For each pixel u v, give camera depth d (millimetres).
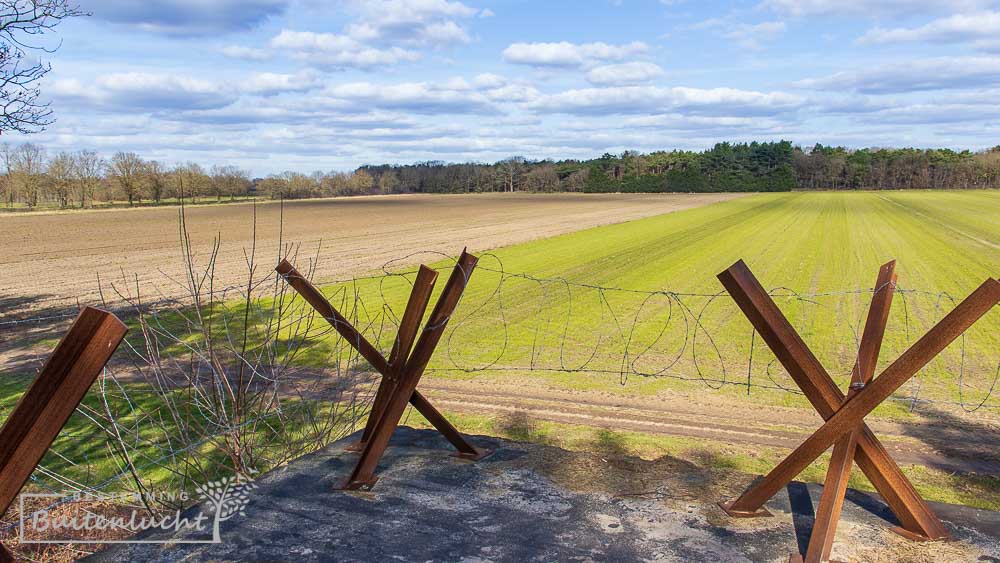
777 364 11672
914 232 40688
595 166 163500
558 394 9938
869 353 3393
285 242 38688
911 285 21344
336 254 31828
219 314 14867
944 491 6570
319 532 3629
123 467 6098
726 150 165500
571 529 3670
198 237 42344
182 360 10555
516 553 3414
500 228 48844
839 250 31328
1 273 25516
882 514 3848
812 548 3289
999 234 39312
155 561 3324
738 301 3471
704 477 4418
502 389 10211
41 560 4344
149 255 31672
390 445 5016
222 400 5289
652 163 171125
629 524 3727
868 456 3496
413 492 4152
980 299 2951
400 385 4270
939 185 141250
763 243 34906
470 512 3881
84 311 2541
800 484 4281
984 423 8711
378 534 3605
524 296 18719
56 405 2555
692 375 11047
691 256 29250
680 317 15680
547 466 4598
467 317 15578
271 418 6910
